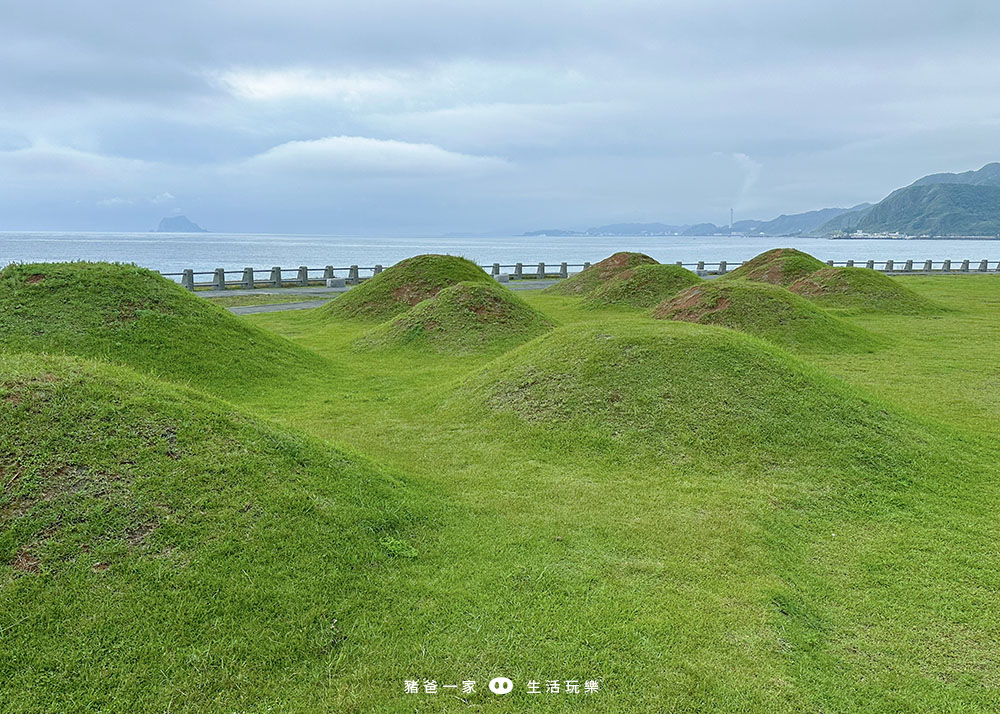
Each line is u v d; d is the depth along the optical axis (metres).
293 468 6.64
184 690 4.33
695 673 4.74
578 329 12.41
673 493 7.81
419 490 7.56
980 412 11.69
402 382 14.13
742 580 6.03
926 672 4.99
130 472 5.78
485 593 5.56
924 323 22.70
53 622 4.60
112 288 13.89
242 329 14.91
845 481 8.23
